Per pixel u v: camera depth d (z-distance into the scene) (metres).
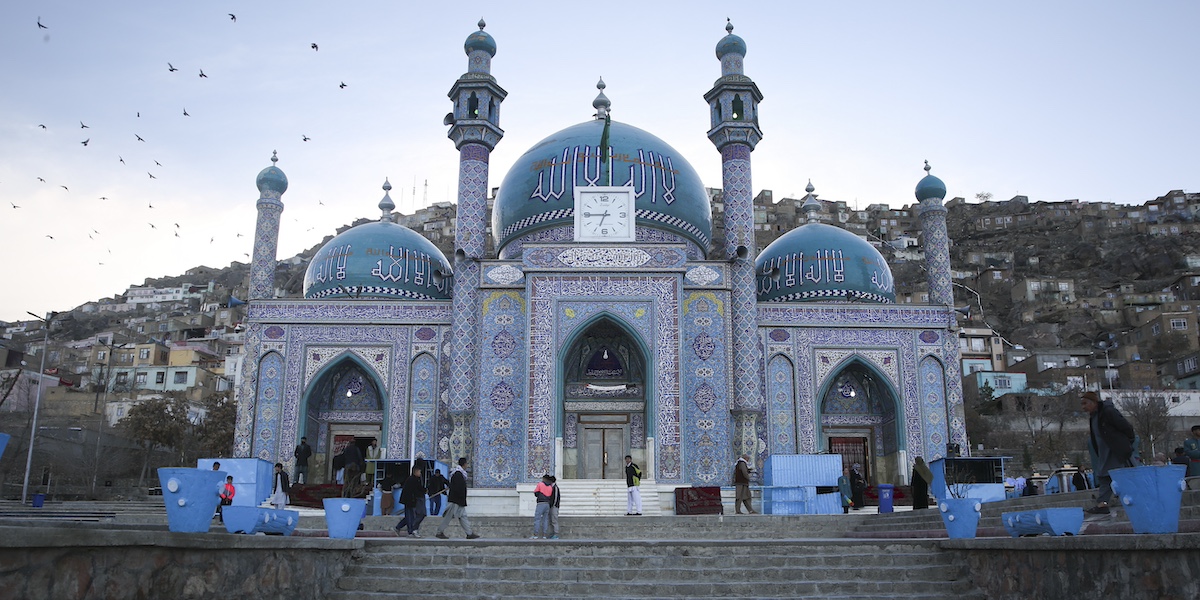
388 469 21.33
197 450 40.44
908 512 15.82
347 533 10.97
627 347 24.39
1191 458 12.77
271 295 26.16
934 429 24.72
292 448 24.09
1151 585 7.18
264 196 26.78
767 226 96.56
